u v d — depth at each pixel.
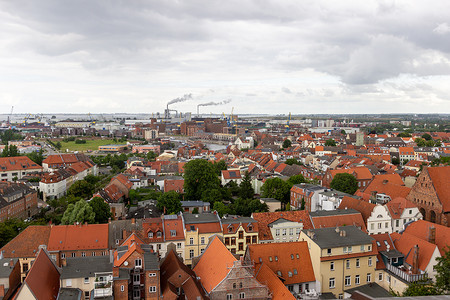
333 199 153.88
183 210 161.50
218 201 177.25
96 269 90.19
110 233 119.56
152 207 157.12
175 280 87.25
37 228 117.50
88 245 115.62
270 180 194.00
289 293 78.31
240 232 121.38
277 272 93.38
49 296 82.25
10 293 96.06
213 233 119.94
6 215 174.25
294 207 181.00
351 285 97.31
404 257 101.50
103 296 81.12
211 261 93.38
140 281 87.44
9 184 194.50
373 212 127.25
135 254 87.56
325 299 89.44
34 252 111.75
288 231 126.12
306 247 98.50
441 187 136.25
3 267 98.69
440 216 132.12
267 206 166.25
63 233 117.19
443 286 77.12
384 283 100.25
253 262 91.06
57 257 112.88
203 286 88.25
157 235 117.50
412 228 115.75
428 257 96.19
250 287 82.69
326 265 94.25
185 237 118.31
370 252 98.75
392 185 159.25
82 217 131.88
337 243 95.75
